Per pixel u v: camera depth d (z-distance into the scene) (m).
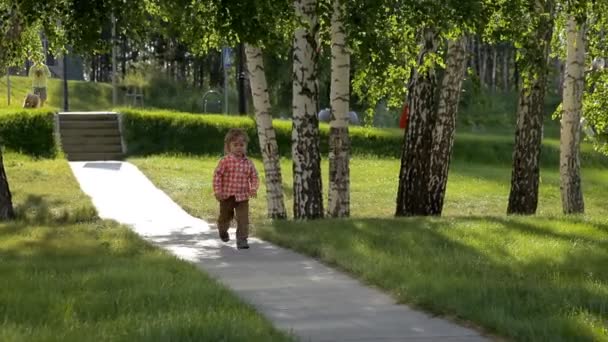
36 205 21.41
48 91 65.06
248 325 7.61
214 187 14.38
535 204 21.94
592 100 24.53
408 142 20.91
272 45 15.23
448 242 13.74
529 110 21.59
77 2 16.48
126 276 10.27
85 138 38.25
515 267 11.30
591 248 13.19
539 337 7.39
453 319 8.46
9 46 20.61
